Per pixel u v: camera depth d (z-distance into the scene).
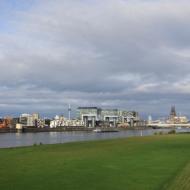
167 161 36.22
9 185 23.91
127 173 28.45
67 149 52.50
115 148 53.66
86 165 33.28
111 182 24.73
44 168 31.44
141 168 31.19
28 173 28.67
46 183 24.53
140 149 51.38
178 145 60.03
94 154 43.88
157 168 31.11
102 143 68.00
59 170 30.16
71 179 25.92
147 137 97.62
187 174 27.45
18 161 36.94
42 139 181.62
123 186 23.44
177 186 23.12
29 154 44.72
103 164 33.97
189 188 22.47
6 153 46.44
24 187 23.27
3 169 30.97
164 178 26.11
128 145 60.62
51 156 41.88
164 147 55.31
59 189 22.64
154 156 41.16
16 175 27.73
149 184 23.98
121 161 36.34
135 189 22.52
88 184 24.14
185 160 37.06
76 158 39.34
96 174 28.03
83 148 54.22
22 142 147.88
